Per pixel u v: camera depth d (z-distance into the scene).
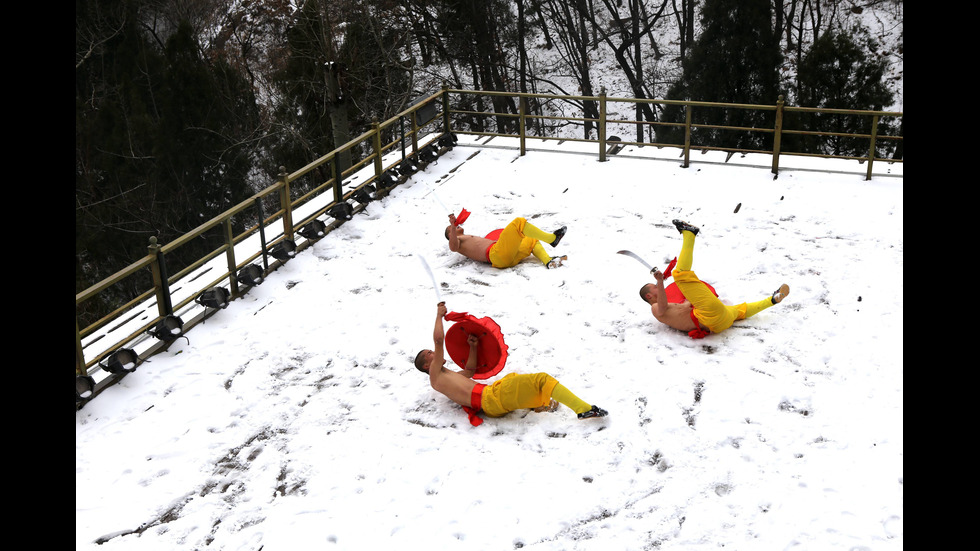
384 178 11.61
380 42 22.17
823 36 20.55
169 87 21.55
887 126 19.98
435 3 26.64
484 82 29.48
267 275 9.60
